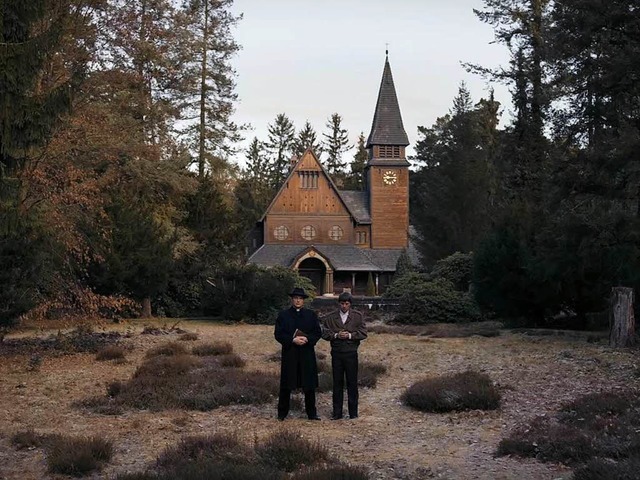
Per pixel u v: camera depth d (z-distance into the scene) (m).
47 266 17.14
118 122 26.92
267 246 60.38
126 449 8.48
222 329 26.19
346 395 12.24
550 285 23.58
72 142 22.47
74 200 20.53
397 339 21.39
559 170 20.95
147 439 8.98
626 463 6.78
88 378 13.92
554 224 20.72
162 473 7.00
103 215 24.17
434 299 28.28
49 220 18.59
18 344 19.00
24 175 18.59
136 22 27.31
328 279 58.31
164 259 26.59
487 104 50.34
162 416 10.42
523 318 25.58
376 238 63.56
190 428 9.60
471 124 45.78
